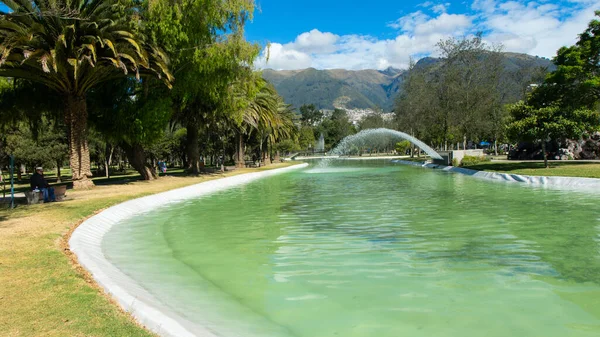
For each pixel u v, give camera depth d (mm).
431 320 5738
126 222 15062
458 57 53688
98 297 6055
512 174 26125
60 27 20516
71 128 24359
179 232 12805
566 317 5734
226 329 5535
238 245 10680
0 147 39969
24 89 26734
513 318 5734
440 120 58000
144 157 33312
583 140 40375
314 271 8133
